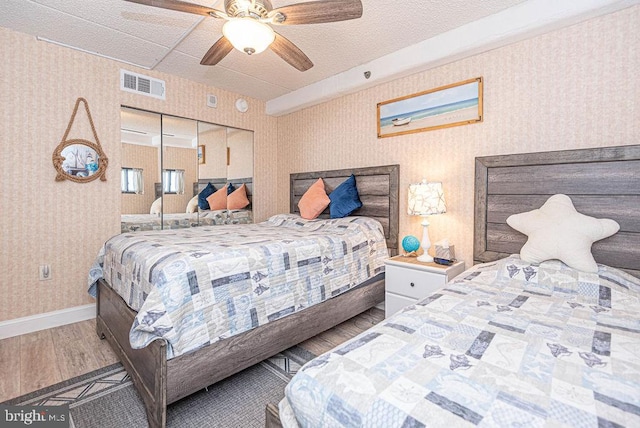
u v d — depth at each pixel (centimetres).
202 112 353
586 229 178
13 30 242
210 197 366
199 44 265
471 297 152
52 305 264
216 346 159
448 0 208
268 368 201
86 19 229
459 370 88
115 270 209
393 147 301
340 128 347
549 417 69
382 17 227
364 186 319
